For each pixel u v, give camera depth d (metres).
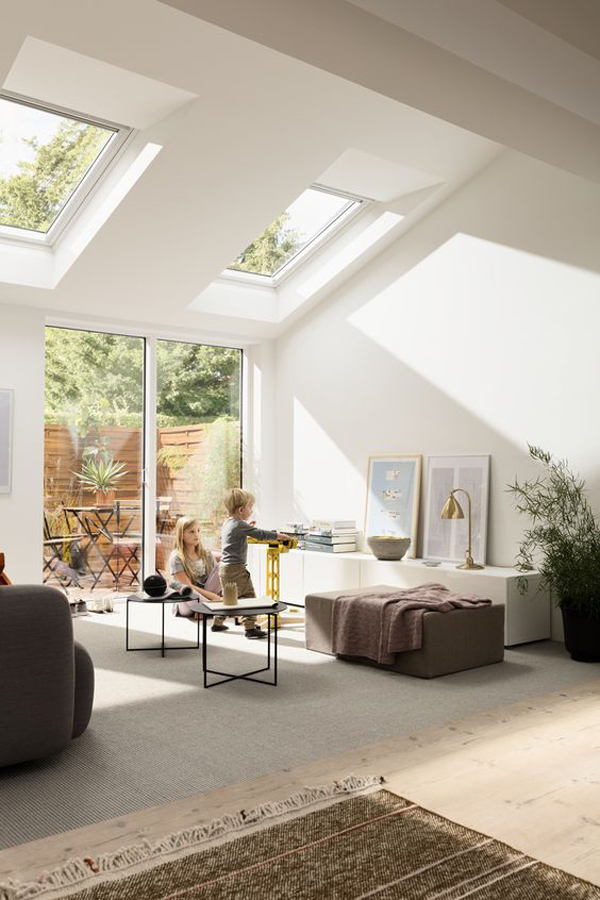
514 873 2.37
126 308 7.09
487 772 3.16
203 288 7.06
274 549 6.57
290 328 8.16
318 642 5.40
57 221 6.34
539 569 5.85
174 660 5.14
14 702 3.13
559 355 5.84
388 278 7.16
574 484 5.70
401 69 3.64
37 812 2.82
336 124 5.41
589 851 2.51
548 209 5.94
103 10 4.11
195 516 8.00
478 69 3.64
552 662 5.12
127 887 2.30
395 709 4.07
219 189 5.89
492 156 6.29
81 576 7.20
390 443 7.09
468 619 4.93
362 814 2.77
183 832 2.61
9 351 6.65
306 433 7.95
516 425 6.11
